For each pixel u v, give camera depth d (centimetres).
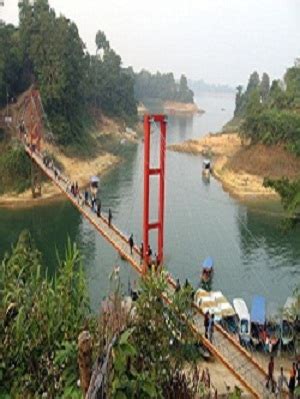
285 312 3506
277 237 6106
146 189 3447
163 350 1612
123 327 1520
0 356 1539
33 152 7119
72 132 9569
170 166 10500
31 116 8212
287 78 12675
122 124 13500
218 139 12669
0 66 8838
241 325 3456
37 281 1808
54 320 1608
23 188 7638
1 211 7031
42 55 8988
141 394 1323
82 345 1074
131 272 4653
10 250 5447
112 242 3894
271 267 5141
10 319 1675
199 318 2864
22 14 9306
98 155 10031
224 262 5231
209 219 6775
